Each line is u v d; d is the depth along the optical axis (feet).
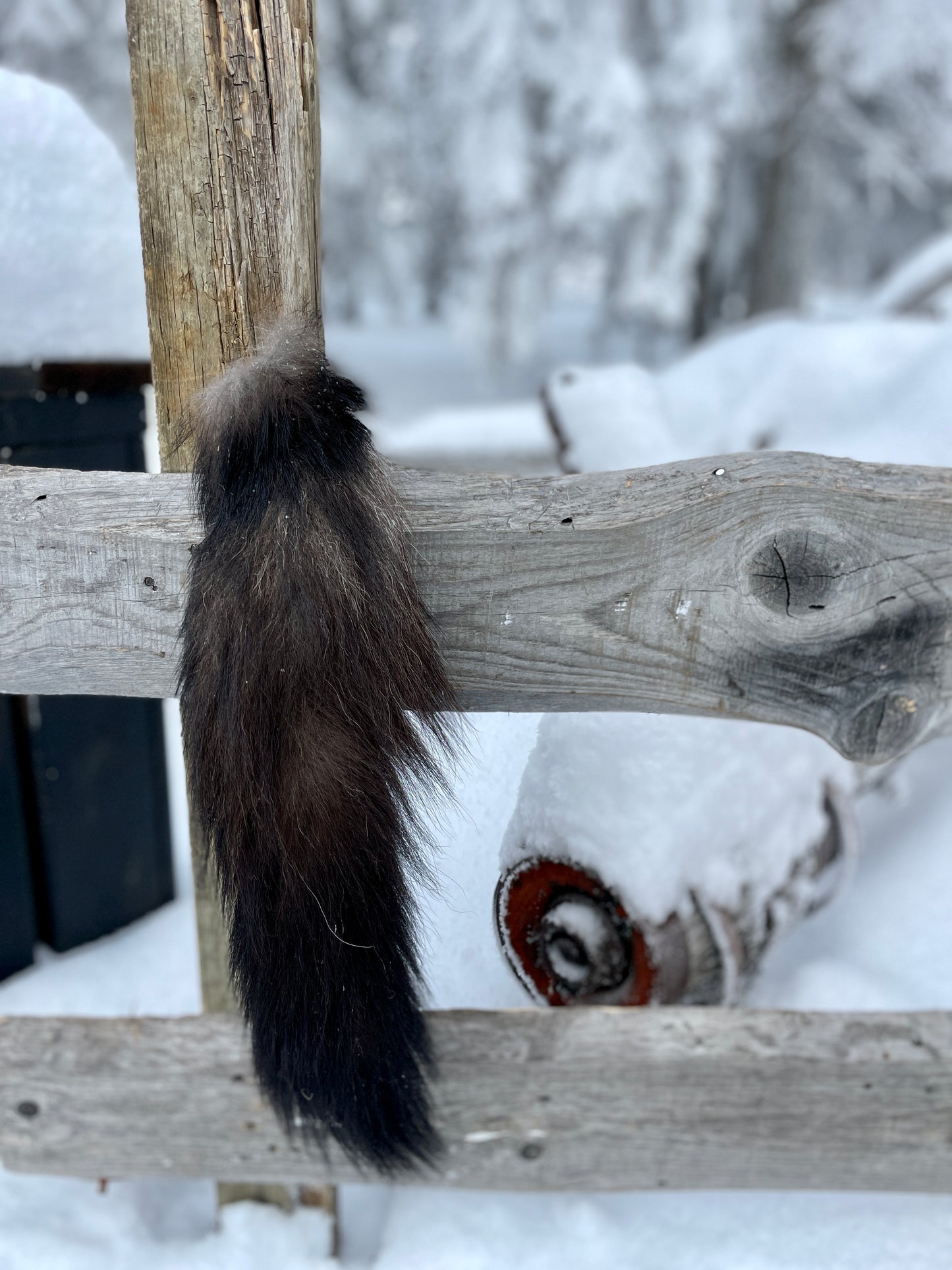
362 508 2.87
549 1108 4.18
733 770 5.12
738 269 48.57
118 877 7.56
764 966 5.93
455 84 41.55
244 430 2.83
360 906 2.99
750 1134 4.22
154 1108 4.23
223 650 2.86
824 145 40.24
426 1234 4.88
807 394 10.30
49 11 34.55
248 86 2.93
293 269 3.19
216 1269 4.76
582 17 38.47
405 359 56.13
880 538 2.97
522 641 3.12
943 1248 4.76
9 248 5.47
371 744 2.91
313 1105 3.39
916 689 3.15
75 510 3.06
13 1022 4.33
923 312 15.58
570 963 4.62
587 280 82.99
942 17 35.47
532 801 4.10
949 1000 6.46
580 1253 4.78
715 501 2.94
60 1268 4.76
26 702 6.68
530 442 21.58
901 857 7.93
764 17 37.58
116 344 6.29
